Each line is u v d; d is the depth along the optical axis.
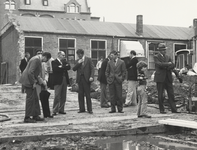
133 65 13.29
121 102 11.76
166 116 10.34
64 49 29.36
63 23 31.73
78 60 11.91
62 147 6.35
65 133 7.24
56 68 10.98
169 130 8.16
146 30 33.50
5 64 32.66
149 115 10.62
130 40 31.16
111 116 10.68
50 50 28.86
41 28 29.22
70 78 27.62
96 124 8.77
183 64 29.34
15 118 10.62
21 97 17.28
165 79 11.35
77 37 29.67
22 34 27.98
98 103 15.26
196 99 11.53
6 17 33.50
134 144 6.57
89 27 31.72
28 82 9.33
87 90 11.65
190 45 32.69
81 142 6.80
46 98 10.39
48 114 10.43
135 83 13.40
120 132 7.62
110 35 30.34
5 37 33.09
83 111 11.91
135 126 8.16
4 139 6.76
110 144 6.59
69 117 10.55
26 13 59.12
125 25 34.38
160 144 6.59
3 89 21.69
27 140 6.92
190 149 6.12
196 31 31.53
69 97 17.55
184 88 15.68
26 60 18.20
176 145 6.48
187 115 10.60
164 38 31.94
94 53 30.23
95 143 6.70
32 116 10.31
